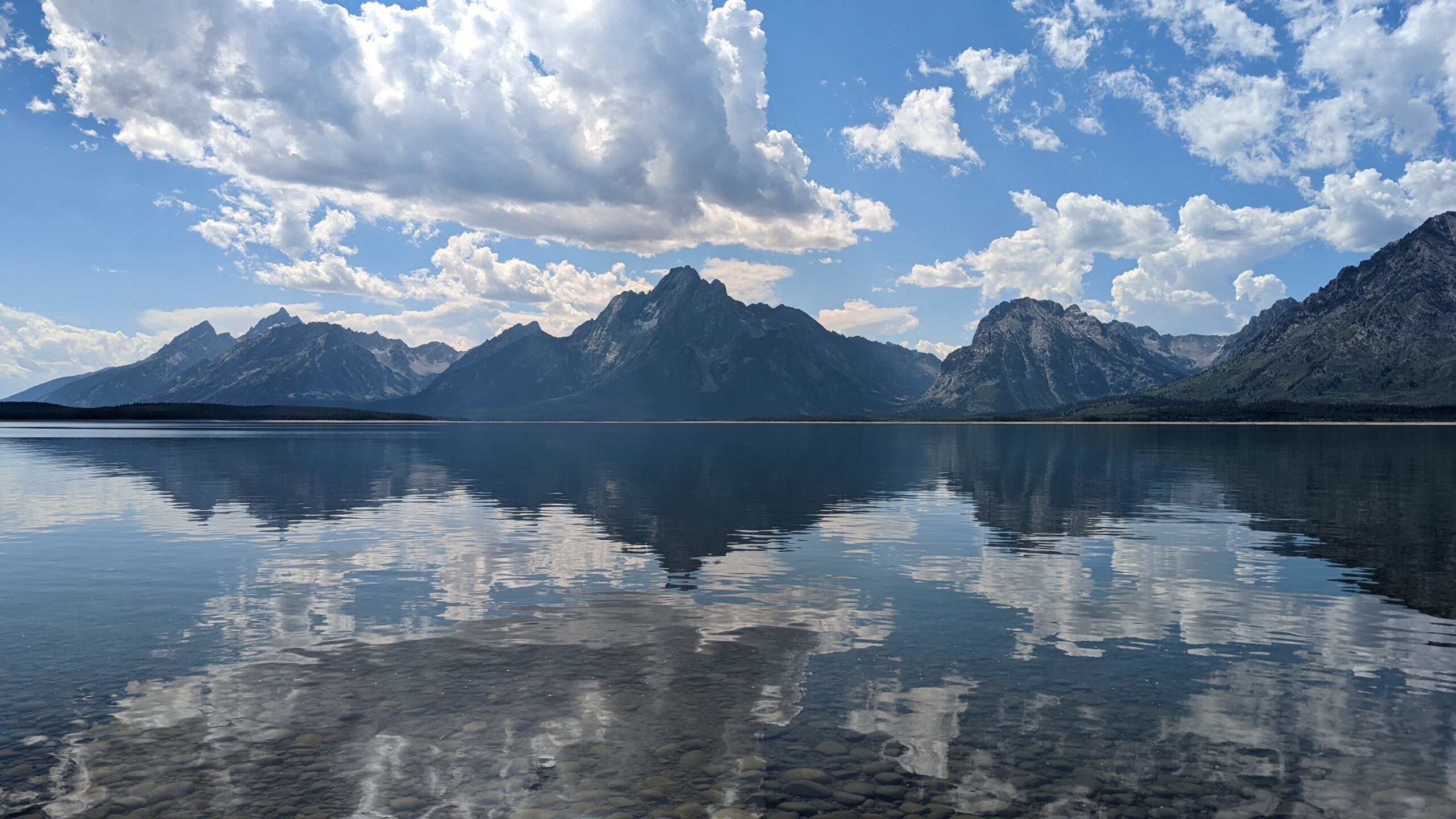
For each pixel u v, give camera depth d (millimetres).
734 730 15906
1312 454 120938
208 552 35562
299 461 100750
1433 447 145625
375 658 20359
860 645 21609
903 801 12984
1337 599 26922
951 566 32562
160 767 14172
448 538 39875
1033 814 12586
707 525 44906
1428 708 17156
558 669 19484
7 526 43875
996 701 17500
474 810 12688
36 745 15070
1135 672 19422
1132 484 71812
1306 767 14352
